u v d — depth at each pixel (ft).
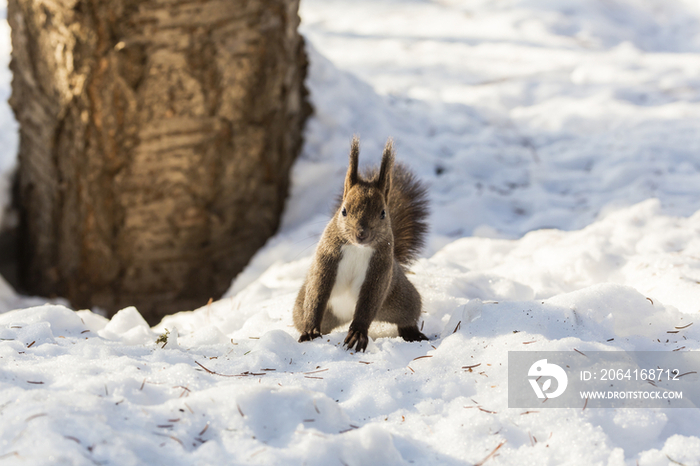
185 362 18.39
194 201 37.68
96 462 12.20
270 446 13.67
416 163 46.50
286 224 42.39
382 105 53.06
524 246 33.88
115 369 16.76
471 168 47.11
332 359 19.35
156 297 37.96
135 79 34.63
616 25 87.15
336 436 13.73
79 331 21.62
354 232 20.13
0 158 44.27
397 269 22.98
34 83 36.70
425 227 27.96
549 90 60.85
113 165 35.78
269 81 38.88
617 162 45.14
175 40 34.78
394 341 20.97
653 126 50.55
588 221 37.17
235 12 36.19
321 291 21.66
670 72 63.87
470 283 27.48
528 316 19.89
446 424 15.44
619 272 28.89
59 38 34.19
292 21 40.40
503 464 13.96
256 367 18.48
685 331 20.29
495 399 16.43
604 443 14.39
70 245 37.29
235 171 38.73
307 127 46.01
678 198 37.78
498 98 58.95
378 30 86.02
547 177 45.19
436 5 97.71
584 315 20.10
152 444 13.14
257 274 36.86
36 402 13.56
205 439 13.87
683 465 13.89
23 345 18.60
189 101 36.09
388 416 16.07
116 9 33.40
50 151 36.58
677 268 26.66
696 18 91.81
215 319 27.40
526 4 91.56
